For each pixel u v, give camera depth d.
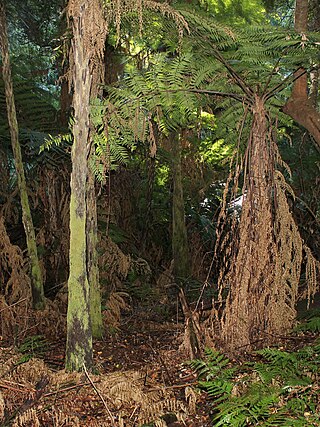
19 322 4.59
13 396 2.96
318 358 3.01
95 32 2.96
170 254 7.77
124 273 5.63
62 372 3.17
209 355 3.09
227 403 2.45
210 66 3.98
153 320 5.19
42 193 5.97
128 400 2.89
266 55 3.89
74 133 3.06
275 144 3.77
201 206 8.35
